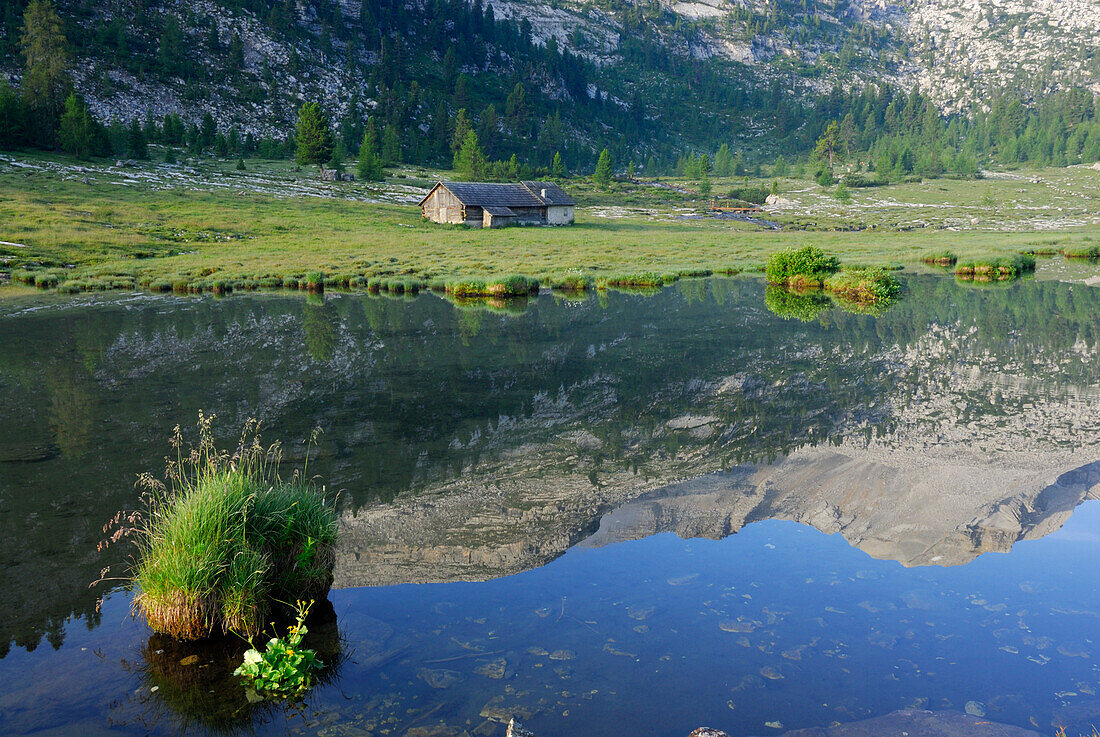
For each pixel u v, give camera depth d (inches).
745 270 1839.3
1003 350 775.1
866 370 682.8
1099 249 2105.1
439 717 180.2
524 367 700.0
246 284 1512.1
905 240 2731.3
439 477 391.2
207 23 6993.1
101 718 179.9
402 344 829.8
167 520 246.1
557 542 307.7
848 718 179.8
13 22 5487.2
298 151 4426.7
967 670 205.8
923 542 309.1
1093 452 442.0
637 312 1119.0
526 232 2869.1
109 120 5147.6
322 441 456.4
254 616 225.0
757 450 447.5
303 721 179.3
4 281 1519.4
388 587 261.9
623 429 491.5
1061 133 7618.1
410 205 3727.9
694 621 235.5
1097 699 189.9
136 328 934.4
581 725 175.6
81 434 458.6
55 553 283.9
